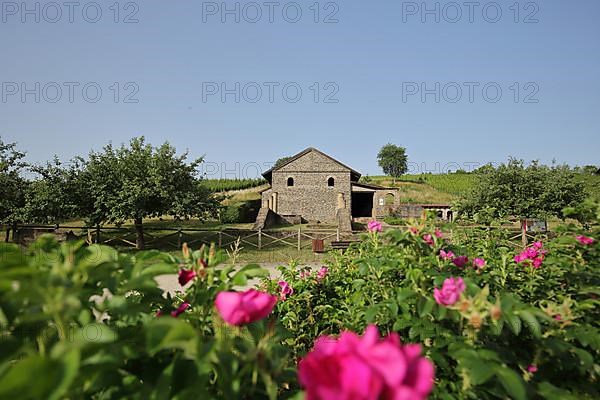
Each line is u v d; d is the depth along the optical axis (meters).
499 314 1.62
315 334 3.64
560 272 3.09
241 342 1.45
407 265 2.59
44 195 17.67
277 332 1.83
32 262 1.38
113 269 1.43
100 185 18.45
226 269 1.82
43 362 0.91
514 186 21.12
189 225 31.39
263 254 16.61
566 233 2.97
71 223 24.56
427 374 0.92
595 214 2.81
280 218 34.00
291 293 3.86
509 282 3.09
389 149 87.00
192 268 1.79
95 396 1.38
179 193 19.48
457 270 2.73
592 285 2.57
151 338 1.11
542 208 20.47
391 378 0.87
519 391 1.34
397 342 0.99
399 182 66.06
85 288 1.48
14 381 0.88
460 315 1.87
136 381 1.44
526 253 3.30
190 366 1.27
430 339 2.13
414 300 2.25
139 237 19.23
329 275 4.40
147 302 1.88
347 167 35.59
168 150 19.86
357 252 4.60
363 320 2.86
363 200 45.09
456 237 4.60
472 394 1.66
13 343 1.15
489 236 4.57
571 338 2.03
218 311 1.47
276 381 1.40
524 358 2.08
